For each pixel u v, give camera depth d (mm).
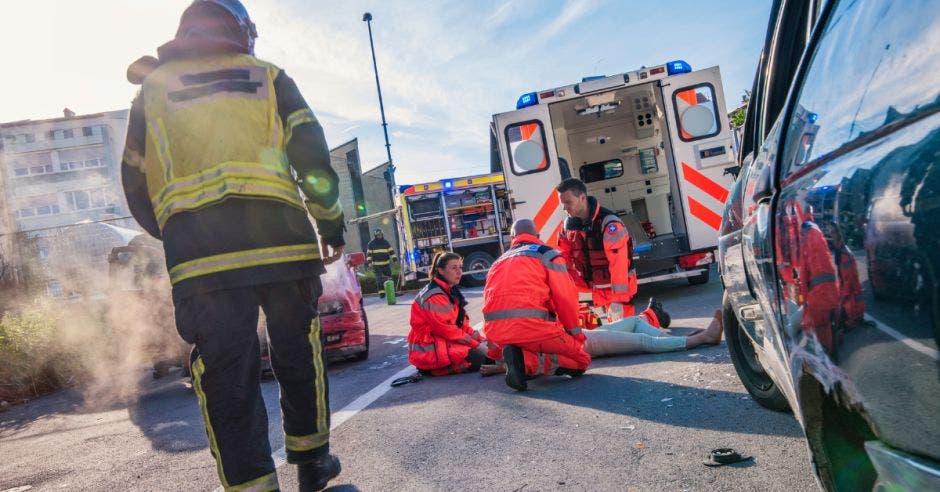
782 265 1703
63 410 6895
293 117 2449
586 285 6695
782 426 2961
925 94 1075
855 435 1520
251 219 2260
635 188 11039
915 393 1114
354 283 7523
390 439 3654
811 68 1624
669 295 9141
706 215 8570
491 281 4562
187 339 2281
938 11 1073
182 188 2246
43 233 11602
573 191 6348
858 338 1279
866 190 1213
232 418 2225
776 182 1780
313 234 2490
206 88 2324
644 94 10469
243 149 2291
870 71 1280
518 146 8742
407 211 17500
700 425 3133
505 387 4668
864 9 1370
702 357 4605
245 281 2225
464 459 3113
